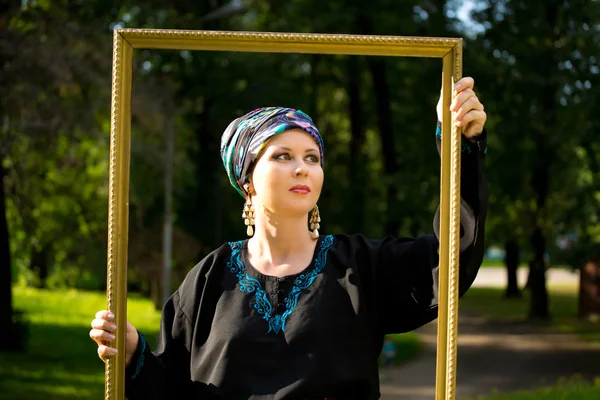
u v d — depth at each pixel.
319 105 19.53
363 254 2.38
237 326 2.27
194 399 2.38
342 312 2.28
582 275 18.53
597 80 13.78
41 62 9.46
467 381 11.33
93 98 10.27
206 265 2.41
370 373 2.26
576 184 16.39
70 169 11.54
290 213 2.31
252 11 15.80
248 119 2.41
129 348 2.34
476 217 2.21
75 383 9.88
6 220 11.79
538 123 14.37
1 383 9.65
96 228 15.71
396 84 16.16
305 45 2.36
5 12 9.70
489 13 13.86
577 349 14.24
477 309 21.38
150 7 11.71
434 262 2.32
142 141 13.80
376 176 18.33
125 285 2.32
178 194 17.88
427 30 13.92
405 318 2.42
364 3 14.04
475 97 2.17
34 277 21.41
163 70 13.03
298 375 2.21
